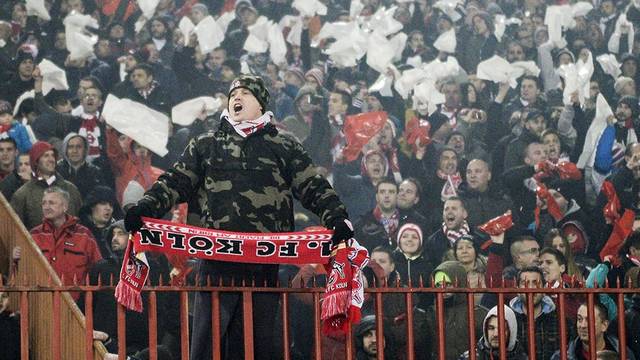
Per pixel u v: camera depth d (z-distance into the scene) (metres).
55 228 40.38
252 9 51.94
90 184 42.81
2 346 29.84
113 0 49.34
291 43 51.62
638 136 49.84
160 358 37.06
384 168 47.28
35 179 41.69
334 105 49.34
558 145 48.50
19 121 44.25
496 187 47.06
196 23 51.06
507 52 53.31
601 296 39.22
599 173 48.19
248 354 18.47
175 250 18.55
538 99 50.75
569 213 46.84
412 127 48.31
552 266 43.47
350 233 18.55
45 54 47.09
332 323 18.98
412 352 19.61
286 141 19.23
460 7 54.09
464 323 39.22
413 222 45.66
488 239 44.19
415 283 42.56
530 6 54.03
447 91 50.12
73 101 45.53
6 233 31.17
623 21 53.75
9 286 18.38
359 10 53.06
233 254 18.66
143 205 18.34
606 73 52.41
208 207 18.84
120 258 40.16
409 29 53.31
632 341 38.72
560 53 52.50
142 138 44.41
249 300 18.62
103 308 37.28
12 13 47.38
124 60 47.94
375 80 50.41
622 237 45.44
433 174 47.31
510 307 38.53
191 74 49.28
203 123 47.16
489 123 49.44
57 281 27.41
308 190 19.05
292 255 18.78
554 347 38.34
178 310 37.84
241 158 18.83
